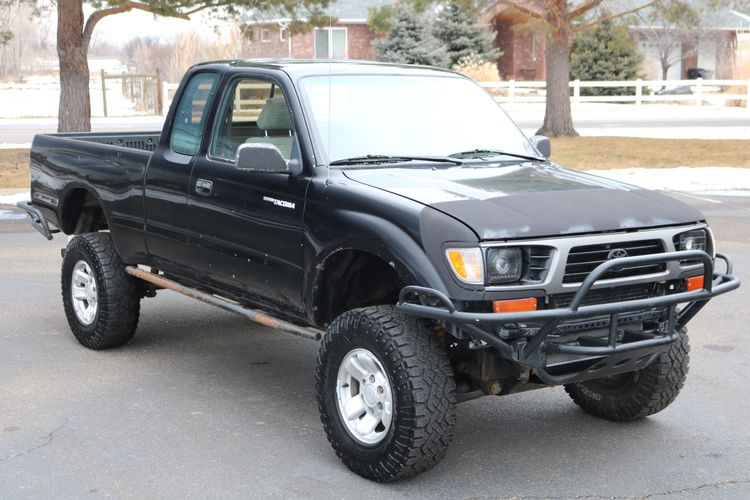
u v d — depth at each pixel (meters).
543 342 4.66
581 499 4.73
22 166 19.48
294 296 5.46
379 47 41.28
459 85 6.30
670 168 19.55
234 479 4.95
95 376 6.71
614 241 4.74
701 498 4.75
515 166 5.71
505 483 4.93
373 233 4.85
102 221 7.92
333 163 5.38
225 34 44.03
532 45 46.69
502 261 4.54
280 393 6.39
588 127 29.48
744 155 21.70
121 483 4.88
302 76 5.72
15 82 55.94
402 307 4.64
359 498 4.72
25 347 7.44
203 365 7.01
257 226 5.64
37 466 5.10
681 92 43.91
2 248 11.70
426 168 5.50
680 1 23.14
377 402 4.88
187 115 6.41
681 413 6.07
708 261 4.88
